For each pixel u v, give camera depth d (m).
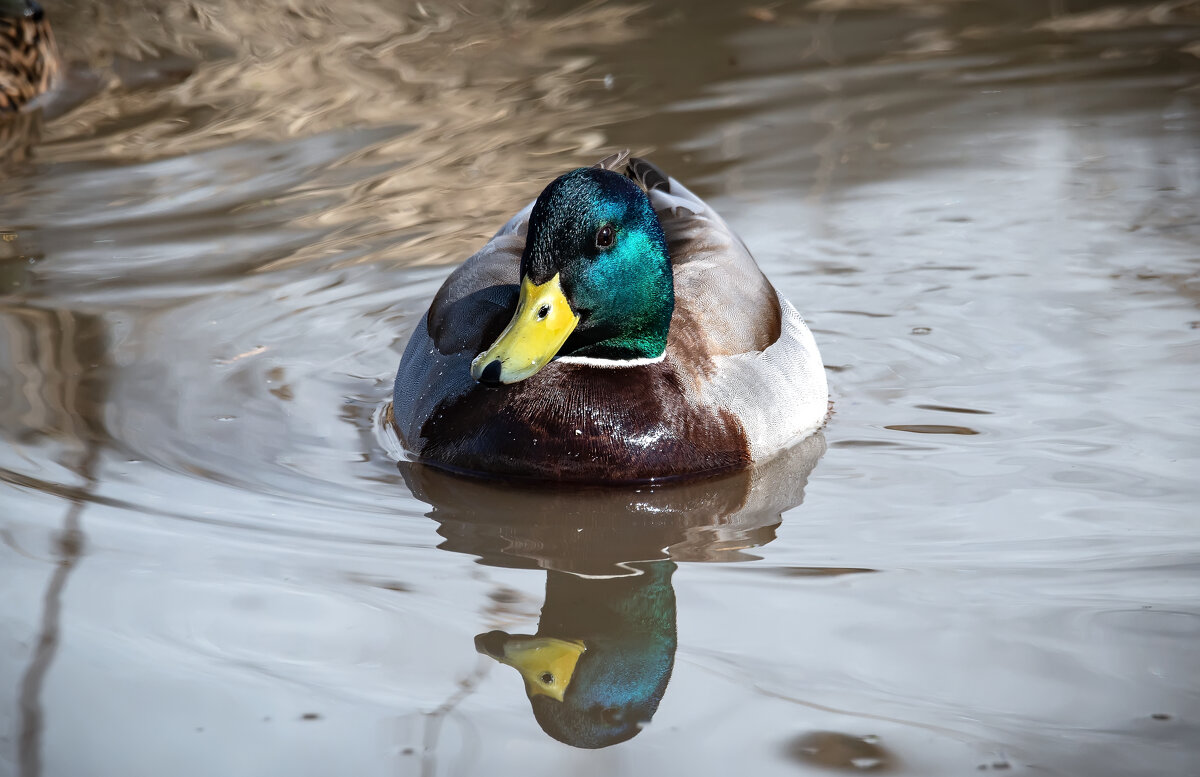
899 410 9.83
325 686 6.46
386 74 16.75
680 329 9.15
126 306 11.27
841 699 6.28
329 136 14.84
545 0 19.22
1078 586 7.23
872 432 9.49
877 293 11.71
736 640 6.82
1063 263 12.05
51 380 10.01
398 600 7.28
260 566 7.59
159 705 6.28
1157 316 11.04
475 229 12.65
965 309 11.38
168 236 12.52
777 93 15.98
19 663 6.58
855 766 5.82
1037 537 7.85
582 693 6.42
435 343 9.26
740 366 9.20
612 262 8.47
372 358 10.64
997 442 9.23
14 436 9.12
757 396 9.14
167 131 15.02
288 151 14.46
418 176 13.80
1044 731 6.00
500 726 6.19
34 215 12.95
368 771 5.85
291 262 12.12
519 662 6.70
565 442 8.71
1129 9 18.62
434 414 8.98
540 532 8.17
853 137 14.73
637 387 8.80
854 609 7.08
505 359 8.28
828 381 10.38
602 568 7.70
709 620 7.04
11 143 14.77
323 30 18.52
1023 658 6.55
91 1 19.23
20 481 8.48
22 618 6.96
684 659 6.67
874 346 10.87
